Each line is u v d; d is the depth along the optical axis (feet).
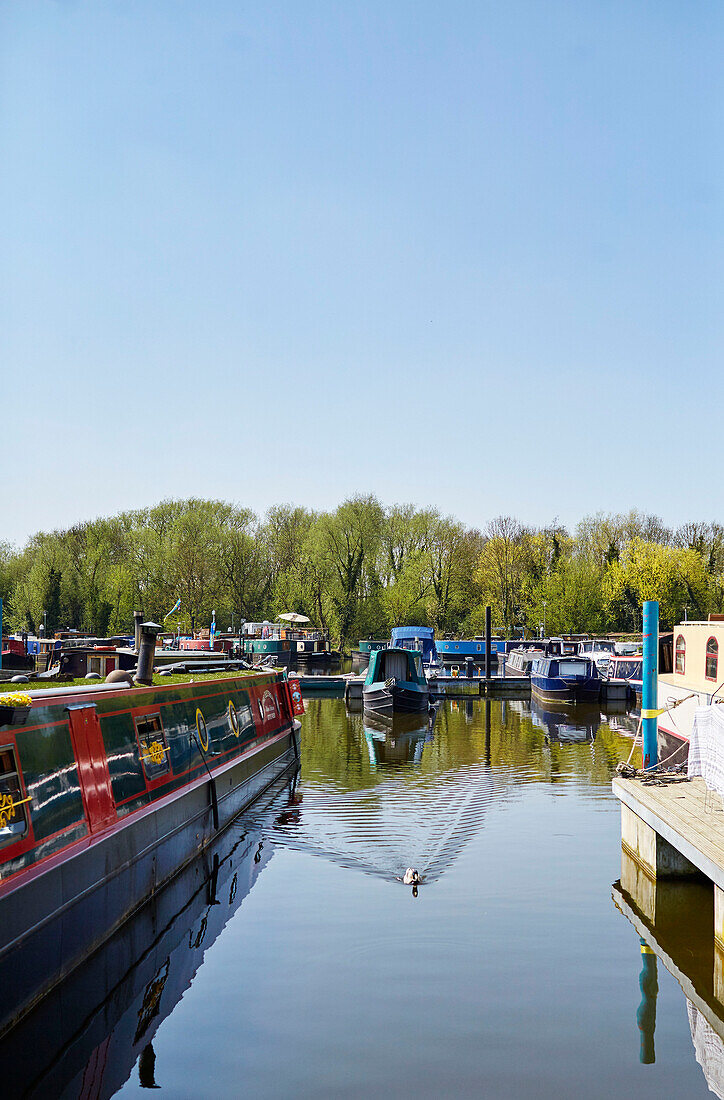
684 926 42.50
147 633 57.41
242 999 35.19
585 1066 29.96
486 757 90.84
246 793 67.36
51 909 33.14
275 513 288.10
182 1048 31.37
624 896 46.47
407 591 263.29
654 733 57.72
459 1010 33.96
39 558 286.25
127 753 46.57
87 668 95.20
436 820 62.54
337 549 261.65
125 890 40.81
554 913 44.16
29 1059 30.35
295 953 39.65
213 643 192.95
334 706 147.23
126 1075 29.63
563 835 58.49
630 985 36.22
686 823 42.78
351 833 59.21
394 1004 34.50
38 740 37.24
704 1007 34.22
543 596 267.39
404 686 133.49
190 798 52.80
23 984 30.40
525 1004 34.45
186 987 36.27
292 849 55.67
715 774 45.55
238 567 263.70
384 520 270.87
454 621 273.13
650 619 57.88
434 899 45.93
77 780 39.58
